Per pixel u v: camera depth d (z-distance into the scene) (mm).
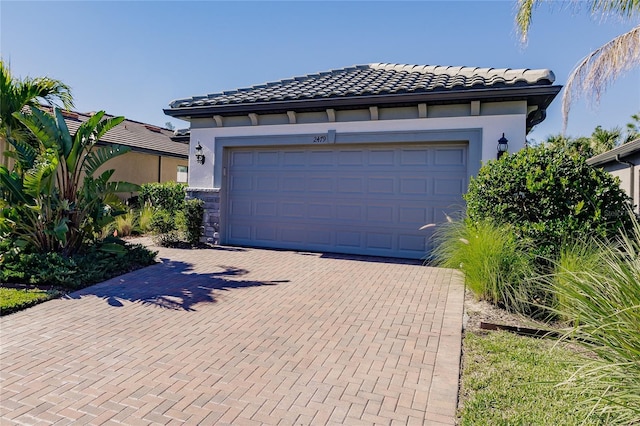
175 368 3742
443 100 8180
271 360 3914
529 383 3188
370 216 9492
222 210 10867
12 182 7117
